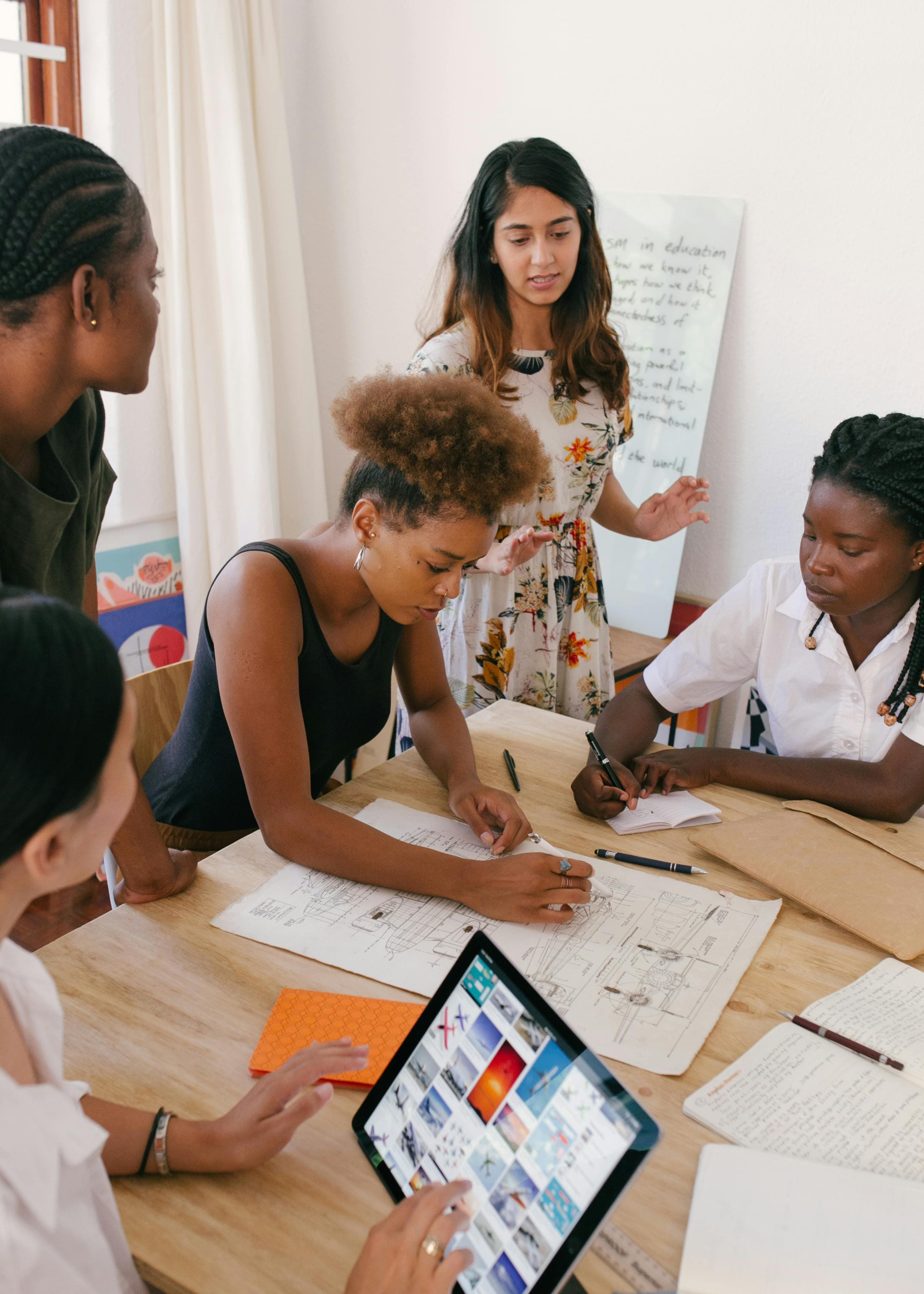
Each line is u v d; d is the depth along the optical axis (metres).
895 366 2.19
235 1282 0.68
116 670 0.51
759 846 1.20
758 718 2.25
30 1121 0.54
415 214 2.76
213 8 2.45
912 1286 0.65
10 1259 0.52
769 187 2.24
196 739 1.35
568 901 1.06
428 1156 0.74
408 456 1.05
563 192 1.72
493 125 2.57
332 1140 0.80
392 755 2.03
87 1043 0.88
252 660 1.14
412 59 2.63
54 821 0.49
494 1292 0.64
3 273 0.86
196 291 2.67
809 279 2.24
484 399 1.11
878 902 1.10
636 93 2.35
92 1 2.40
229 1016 0.92
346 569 1.21
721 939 1.05
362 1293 0.60
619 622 2.62
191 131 2.56
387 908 1.08
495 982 0.76
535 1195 0.66
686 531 2.53
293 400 2.88
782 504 2.40
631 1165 0.61
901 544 1.25
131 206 0.91
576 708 2.03
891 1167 0.77
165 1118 0.76
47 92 2.49
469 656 1.90
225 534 2.84
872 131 2.09
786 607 1.48
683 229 2.35
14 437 0.96
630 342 2.47
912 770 1.30
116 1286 0.63
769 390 2.35
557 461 1.88
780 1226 0.70
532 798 1.34
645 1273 0.69
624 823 1.27
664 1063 0.88
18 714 0.46
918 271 2.11
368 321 2.94
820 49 2.10
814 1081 0.86
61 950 0.99
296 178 2.92
